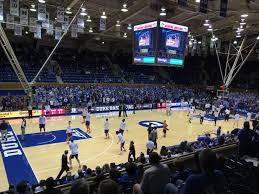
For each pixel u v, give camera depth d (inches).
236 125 836.0
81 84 1152.8
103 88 1143.0
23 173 399.9
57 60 1266.0
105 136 634.8
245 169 190.7
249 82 1604.3
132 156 475.5
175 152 373.7
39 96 925.8
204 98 1314.0
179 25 468.1
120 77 1348.4
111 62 1451.8
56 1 706.8
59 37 786.8
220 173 93.4
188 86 1533.0
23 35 1208.8
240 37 1125.1
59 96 971.3
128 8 729.6
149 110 1100.5
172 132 705.6
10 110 831.1
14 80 996.6
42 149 518.3
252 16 774.5
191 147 409.1
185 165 217.0
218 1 668.1
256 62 1622.8
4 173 396.8
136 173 201.2
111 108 1034.7
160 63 456.1
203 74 1697.8
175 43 468.4
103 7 716.0
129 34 1142.3
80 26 682.8
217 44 1143.6
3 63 1066.7
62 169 371.9
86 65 1331.2
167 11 722.8
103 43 1456.7
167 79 1535.4
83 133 657.0
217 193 89.7
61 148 528.4
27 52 1213.7
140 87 1323.8
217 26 925.8
